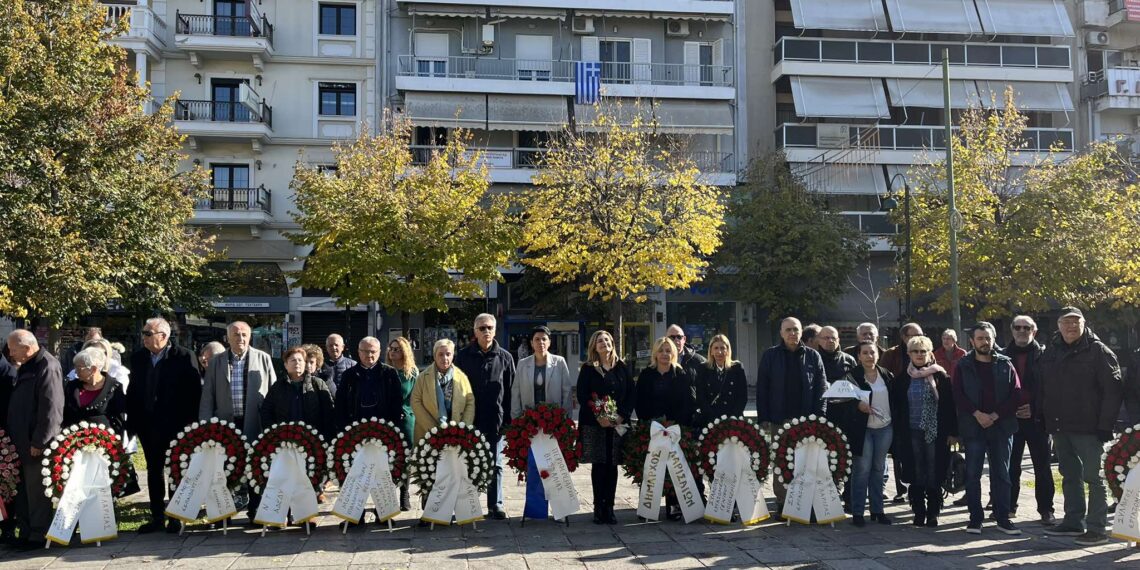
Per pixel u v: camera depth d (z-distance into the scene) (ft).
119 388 24.73
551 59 93.04
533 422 25.27
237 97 86.38
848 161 93.76
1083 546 22.18
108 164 51.42
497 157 88.02
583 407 25.27
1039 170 74.38
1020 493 30.63
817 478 25.05
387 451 24.50
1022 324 26.32
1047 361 23.94
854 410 25.25
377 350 25.67
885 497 30.27
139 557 21.15
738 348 93.50
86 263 47.37
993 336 24.25
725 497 25.08
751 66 98.89
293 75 86.99
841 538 23.25
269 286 83.82
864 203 96.94
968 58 97.45
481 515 24.62
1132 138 98.27
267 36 85.05
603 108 80.53
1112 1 103.81
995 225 70.03
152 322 24.80
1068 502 23.68
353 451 24.32
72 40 49.93
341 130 87.66
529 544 22.47
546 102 89.35
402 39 90.07
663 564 20.35
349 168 66.18
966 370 24.41
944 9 98.12
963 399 24.20
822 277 84.48
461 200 64.13
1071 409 23.04
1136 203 69.36
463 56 91.04
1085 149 99.04
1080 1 104.22
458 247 61.72
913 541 22.84
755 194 86.94
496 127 87.45
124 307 63.98
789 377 25.89
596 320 88.38
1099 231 66.49
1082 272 66.44
